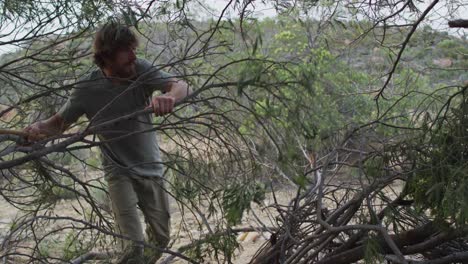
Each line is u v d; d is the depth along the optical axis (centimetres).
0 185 340
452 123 263
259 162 282
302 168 295
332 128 235
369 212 268
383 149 276
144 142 313
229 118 270
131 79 291
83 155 556
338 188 307
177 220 545
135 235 317
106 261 300
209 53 255
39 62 296
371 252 257
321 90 256
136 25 252
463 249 292
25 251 349
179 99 261
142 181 321
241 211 262
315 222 282
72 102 301
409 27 320
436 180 253
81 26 271
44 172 291
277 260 300
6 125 327
